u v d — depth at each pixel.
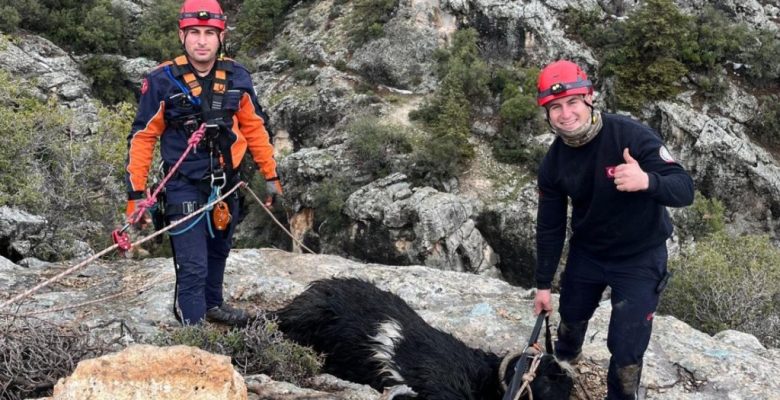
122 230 3.89
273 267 6.79
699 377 4.93
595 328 5.62
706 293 15.31
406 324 4.39
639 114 43.66
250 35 57.38
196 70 4.25
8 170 14.46
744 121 43.47
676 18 44.53
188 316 4.35
